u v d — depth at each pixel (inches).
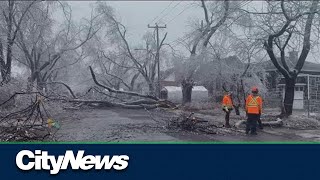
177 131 659.4
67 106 1230.3
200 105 1344.7
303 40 883.4
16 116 685.3
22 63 1529.3
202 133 637.3
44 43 1519.4
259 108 644.1
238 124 740.7
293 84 906.7
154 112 1167.6
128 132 650.8
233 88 1412.4
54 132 623.8
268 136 627.5
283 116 886.4
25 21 1353.3
